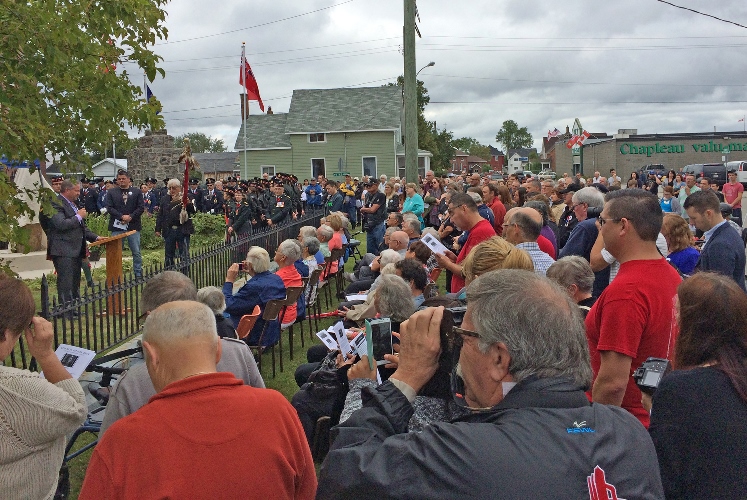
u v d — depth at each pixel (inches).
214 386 78.4
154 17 197.3
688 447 74.7
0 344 95.4
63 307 214.2
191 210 470.3
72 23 176.2
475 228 228.5
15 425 91.0
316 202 948.6
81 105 182.2
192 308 83.1
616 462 56.3
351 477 59.1
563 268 150.3
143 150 1393.9
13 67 169.0
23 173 452.1
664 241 217.9
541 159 4808.1
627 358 111.0
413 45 522.6
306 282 306.5
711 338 79.0
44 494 95.7
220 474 73.2
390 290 148.8
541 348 61.8
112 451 73.6
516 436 56.7
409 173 537.3
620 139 2064.5
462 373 67.7
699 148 2026.3
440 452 56.7
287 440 79.1
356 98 1636.3
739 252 197.5
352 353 131.2
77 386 107.3
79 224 328.8
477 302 66.2
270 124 1670.8
